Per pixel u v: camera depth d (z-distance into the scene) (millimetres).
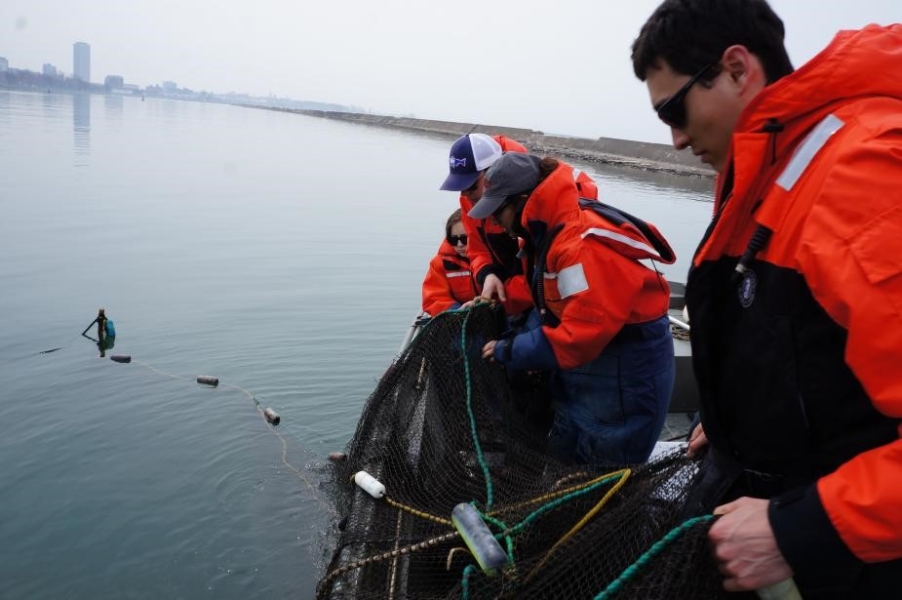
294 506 5195
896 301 1173
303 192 22953
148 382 7574
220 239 14773
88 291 10656
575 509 2256
